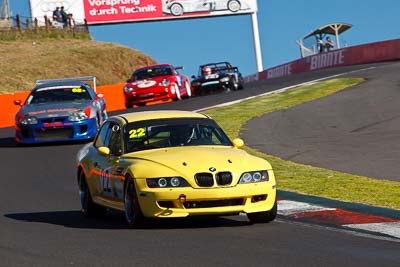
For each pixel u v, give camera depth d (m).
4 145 60.38
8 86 136.62
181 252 22.62
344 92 80.12
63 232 27.16
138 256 22.22
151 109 82.31
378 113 64.25
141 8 175.75
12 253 23.38
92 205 30.88
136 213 26.81
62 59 157.38
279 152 49.38
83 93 61.09
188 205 26.17
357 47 134.62
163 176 26.25
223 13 176.12
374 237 24.83
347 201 31.47
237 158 27.20
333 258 21.42
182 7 175.00
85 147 33.00
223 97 89.19
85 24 178.88
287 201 32.22
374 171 40.69
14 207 34.41
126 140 29.20
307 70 148.75
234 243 23.94
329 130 58.09
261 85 110.38
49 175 44.78
